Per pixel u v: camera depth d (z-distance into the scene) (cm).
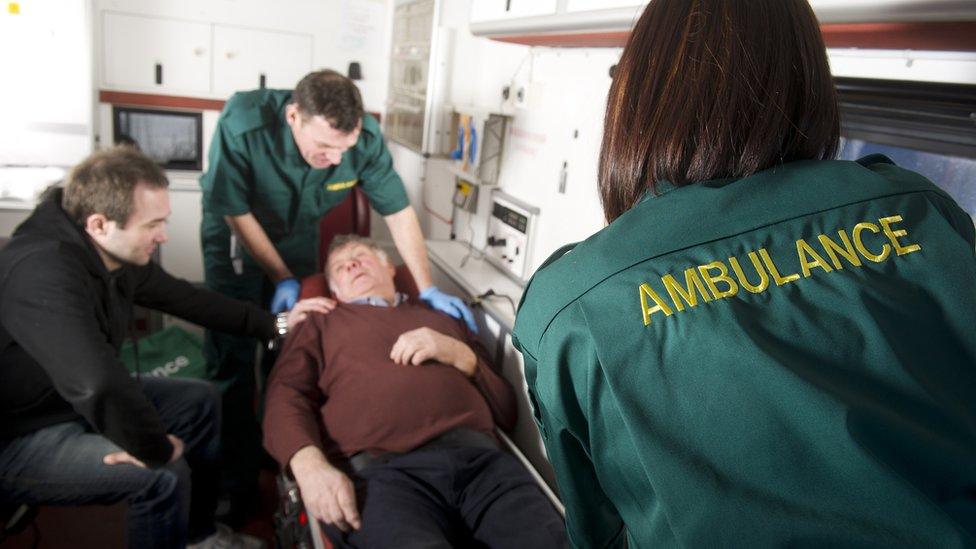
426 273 252
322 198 246
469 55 301
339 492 156
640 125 62
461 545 163
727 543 45
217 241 244
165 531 173
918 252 56
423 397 183
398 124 357
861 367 50
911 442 46
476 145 267
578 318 56
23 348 158
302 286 234
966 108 111
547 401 59
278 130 222
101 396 148
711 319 52
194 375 285
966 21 84
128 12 320
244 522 229
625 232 58
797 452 46
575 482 65
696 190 59
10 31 282
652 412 50
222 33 339
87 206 160
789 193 58
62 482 164
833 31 112
